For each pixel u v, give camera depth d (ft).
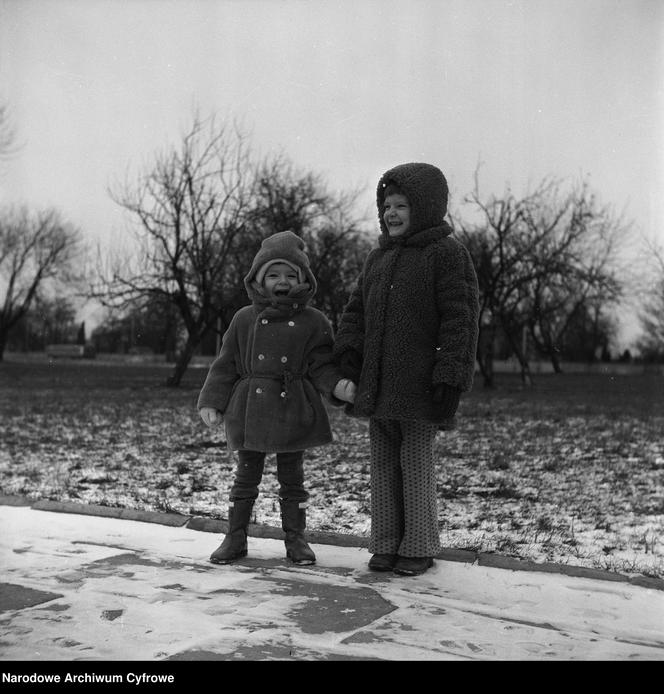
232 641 8.53
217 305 80.43
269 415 12.17
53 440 30.30
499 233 89.56
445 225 12.26
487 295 89.66
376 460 12.21
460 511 16.58
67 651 8.19
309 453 26.20
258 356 12.48
